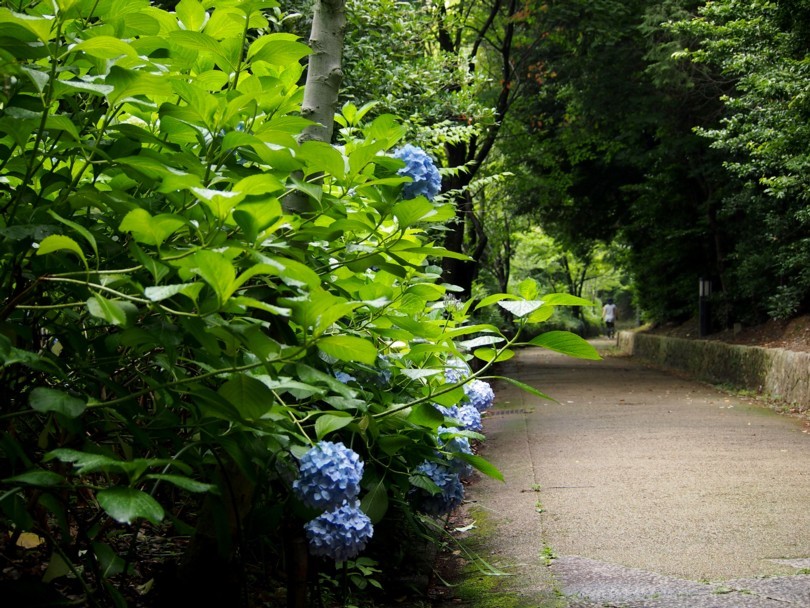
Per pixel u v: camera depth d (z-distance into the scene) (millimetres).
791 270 16500
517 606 3775
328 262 2711
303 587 3068
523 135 21984
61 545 2980
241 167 2320
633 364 24469
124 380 2613
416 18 9773
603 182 24406
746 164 13195
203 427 2322
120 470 1783
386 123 2652
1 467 2436
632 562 4422
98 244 2211
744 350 15602
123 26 2275
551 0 17344
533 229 35000
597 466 7371
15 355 1840
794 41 11859
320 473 2371
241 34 2432
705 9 12828
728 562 4359
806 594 3791
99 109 2311
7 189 2211
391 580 4039
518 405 12945
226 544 2354
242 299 1745
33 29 1787
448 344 2842
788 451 8062
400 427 3115
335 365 3084
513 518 5535
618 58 18844
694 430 9719
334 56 2986
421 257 2902
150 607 2924
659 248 24391
